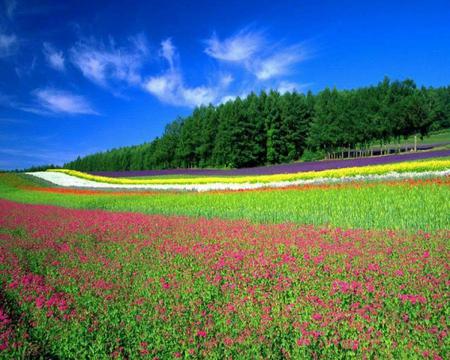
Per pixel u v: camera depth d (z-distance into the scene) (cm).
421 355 456
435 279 653
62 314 626
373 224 1284
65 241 1280
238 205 2039
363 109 7000
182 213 1981
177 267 862
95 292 725
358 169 3003
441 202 1526
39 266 934
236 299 655
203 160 9644
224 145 8875
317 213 1552
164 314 603
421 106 6456
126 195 3350
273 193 2380
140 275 812
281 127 8962
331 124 7406
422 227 1144
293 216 1562
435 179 2153
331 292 642
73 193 4059
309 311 588
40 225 1689
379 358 460
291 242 1033
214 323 582
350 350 491
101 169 14238
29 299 696
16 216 2105
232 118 8781
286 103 9044
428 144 7850
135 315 614
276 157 9012
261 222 1520
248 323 572
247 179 3588
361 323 537
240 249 1002
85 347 530
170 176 6159
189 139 9712
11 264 947
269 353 483
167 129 10750
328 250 904
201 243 1091
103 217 1908
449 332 491
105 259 966
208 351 493
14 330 577
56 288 774
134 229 1441
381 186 2141
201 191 3178
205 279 758
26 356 504
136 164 12088
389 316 548
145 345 517
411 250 862
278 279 728
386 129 6650
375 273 708
